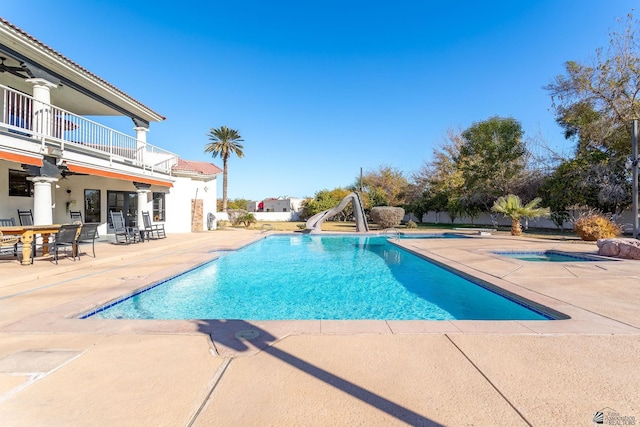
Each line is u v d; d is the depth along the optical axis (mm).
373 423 2217
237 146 39562
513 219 18297
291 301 6754
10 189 11578
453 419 2254
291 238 19203
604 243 10422
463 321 4273
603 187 19078
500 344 3518
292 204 56125
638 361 3113
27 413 2328
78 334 3826
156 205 19406
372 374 2877
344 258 12211
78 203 15203
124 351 3357
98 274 7570
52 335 3799
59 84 10961
